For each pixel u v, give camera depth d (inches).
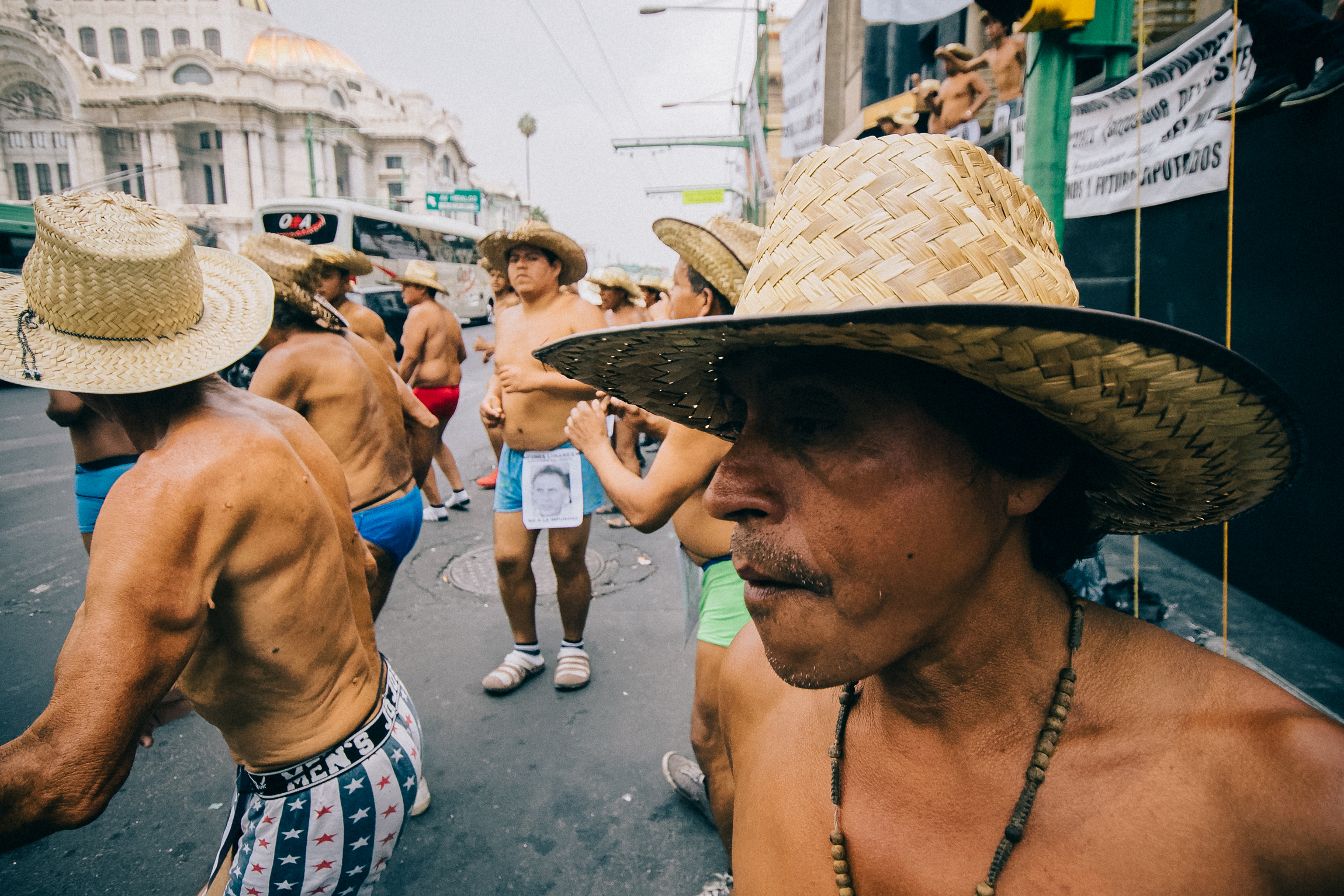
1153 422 21.3
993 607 23.8
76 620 40.1
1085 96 179.9
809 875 27.4
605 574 183.6
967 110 228.1
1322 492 123.0
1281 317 128.4
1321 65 116.4
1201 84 140.6
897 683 25.7
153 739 112.0
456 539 208.1
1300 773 19.6
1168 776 21.4
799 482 22.5
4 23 1971.0
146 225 51.0
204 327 54.3
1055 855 21.9
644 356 29.3
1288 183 125.3
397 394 119.6
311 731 52.4
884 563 21.6
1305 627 126.3
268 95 2182.6
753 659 36.4
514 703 125.6
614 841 94.4
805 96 306.2
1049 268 22.8
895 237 21.1
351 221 728.3
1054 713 23.3
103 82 2086.6
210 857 90.4
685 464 69.6
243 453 45.9
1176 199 150.3
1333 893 18.6
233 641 48.2
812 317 17.6
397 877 88.6
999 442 22.2
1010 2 91.6
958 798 24.4
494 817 98.5
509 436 125.7
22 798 36.5
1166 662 23.3
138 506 41.2
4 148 2105.1
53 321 47.9
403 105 2731.3
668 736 116.2
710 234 85.5
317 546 50.9
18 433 349.1
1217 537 149.9
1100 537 34.2
